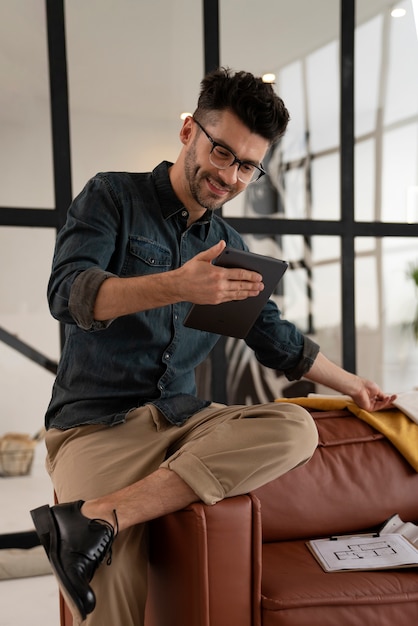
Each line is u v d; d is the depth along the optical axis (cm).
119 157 295
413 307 342
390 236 341
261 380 319
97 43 290
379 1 335
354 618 139
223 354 313
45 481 287
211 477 133
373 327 339
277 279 136
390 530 175
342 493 182
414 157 344
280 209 322
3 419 281
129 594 132
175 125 304
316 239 328
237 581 134
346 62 328
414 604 143
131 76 296
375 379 339
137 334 157
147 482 134
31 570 260
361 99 334
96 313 132
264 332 185
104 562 129
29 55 280
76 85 288
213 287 125
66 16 285
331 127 329
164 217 163
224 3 309
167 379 163
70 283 136
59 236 152
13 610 225
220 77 151
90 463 147
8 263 280
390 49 338
